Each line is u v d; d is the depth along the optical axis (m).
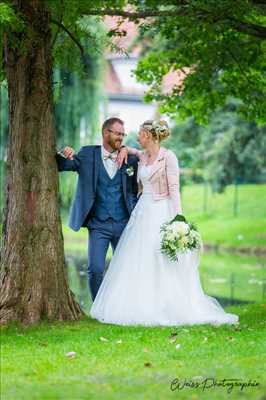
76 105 32.19
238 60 18.64
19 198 12.40
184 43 18.05
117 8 16.92
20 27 11.72
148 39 30.55
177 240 12.26
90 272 13.11
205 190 57.97
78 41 15.41
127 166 13.17
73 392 8.30
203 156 41.56
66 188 31.36
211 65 19.17
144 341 11.03
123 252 12.77
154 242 12.62
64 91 32.16
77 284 24.36
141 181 12.97
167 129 12.89
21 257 12.30
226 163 39.94
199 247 12.62
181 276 12.59
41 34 12.51
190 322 12.40
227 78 20.12
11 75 12.62
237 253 43.50
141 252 12.62
